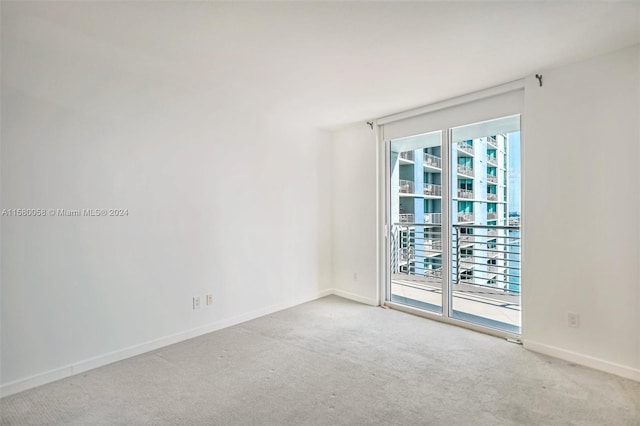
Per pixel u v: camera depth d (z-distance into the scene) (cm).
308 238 439
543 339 275
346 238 456
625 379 232
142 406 204
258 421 190
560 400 207
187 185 312
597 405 202
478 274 395
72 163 243
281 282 404
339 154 462
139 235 280
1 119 214
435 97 332
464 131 354
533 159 277
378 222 421
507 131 322
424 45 228
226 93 322
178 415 195
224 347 292
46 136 231
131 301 275
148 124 285
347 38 219
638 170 229
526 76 279
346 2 180
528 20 198
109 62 257
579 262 255
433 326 346
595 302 248
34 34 217
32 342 226
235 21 199
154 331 289
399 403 206
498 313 372
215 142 335
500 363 259
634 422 185
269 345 297
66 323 241
